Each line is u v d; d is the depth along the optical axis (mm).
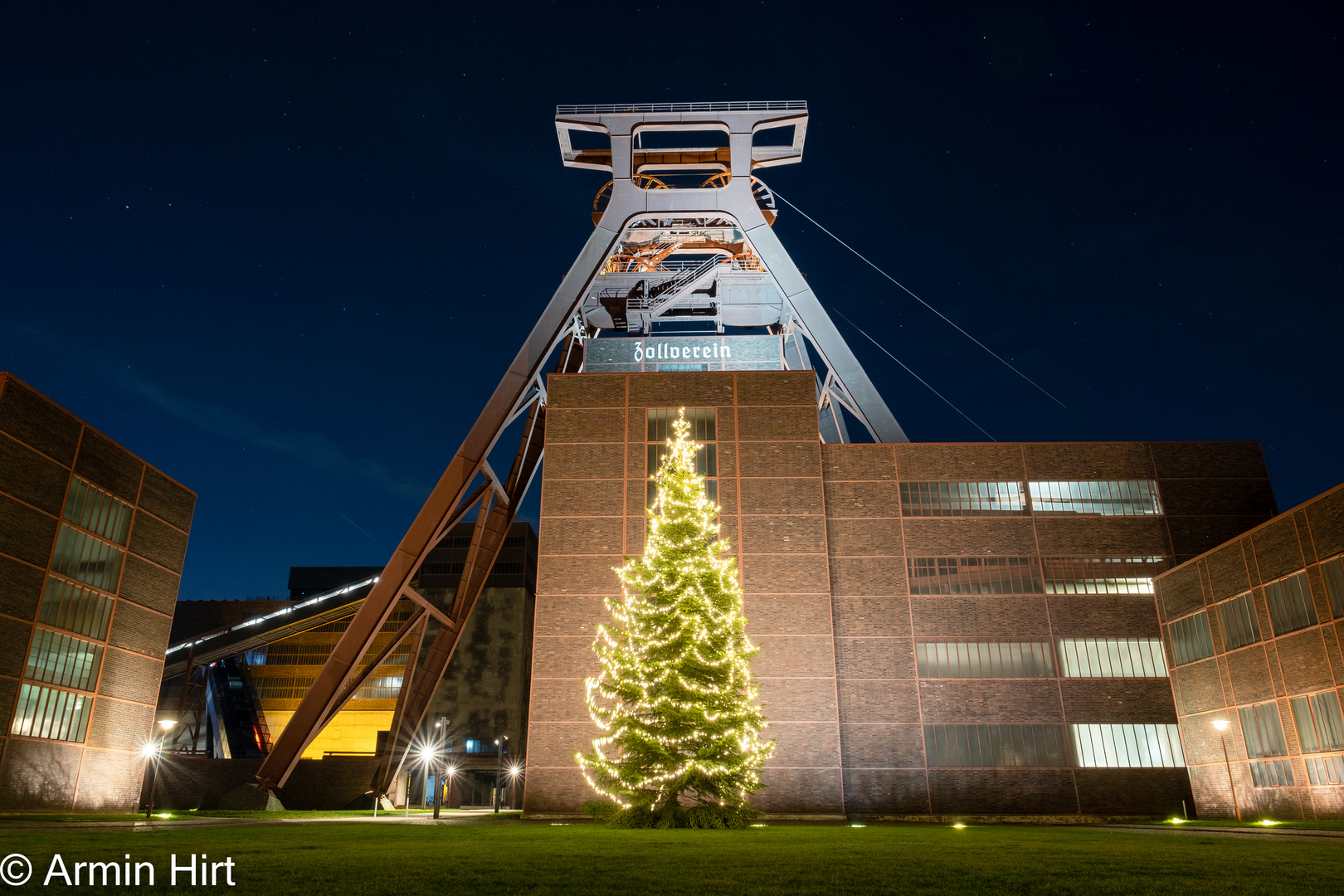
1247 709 43438
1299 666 40094
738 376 54125
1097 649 50531
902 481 53688
